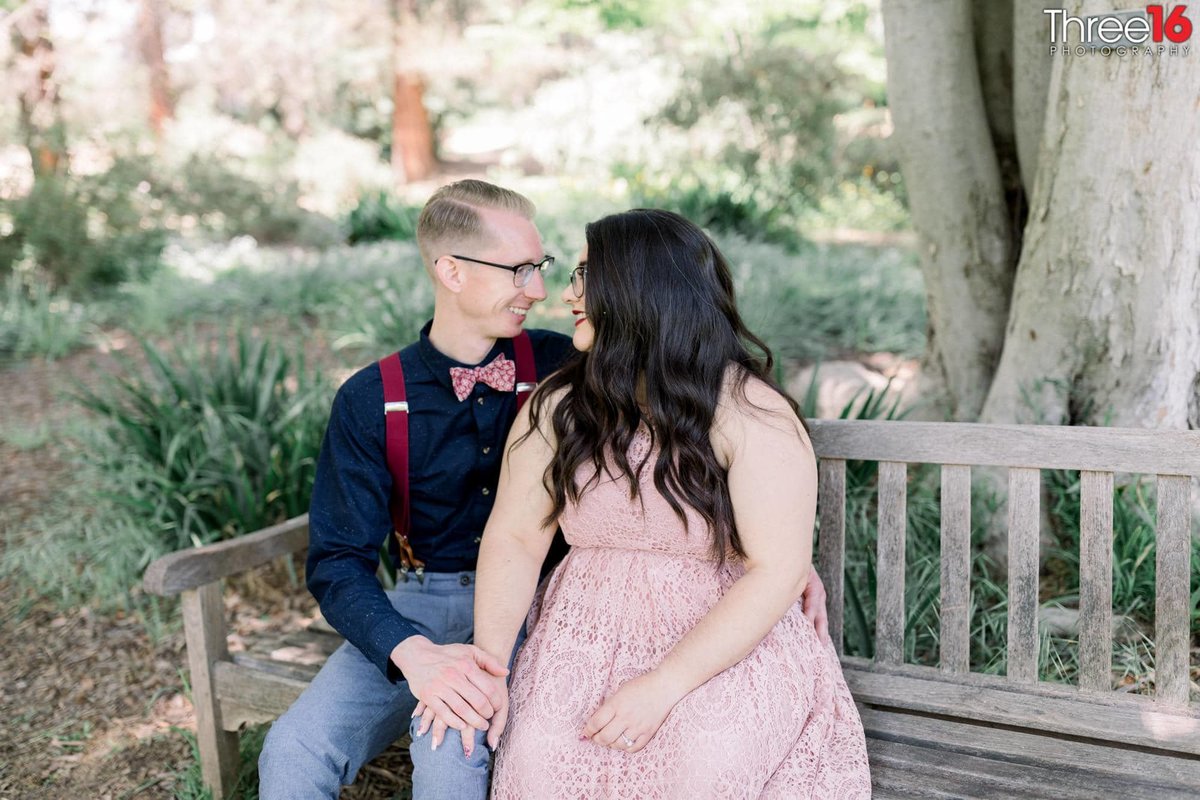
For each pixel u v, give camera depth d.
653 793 1.74
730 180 11.38
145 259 8.97
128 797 2.66
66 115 10.25
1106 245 2.85
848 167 11.57
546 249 8.41
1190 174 2.68
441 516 2.22
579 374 2.00
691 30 13.12
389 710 2.03
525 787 1.77
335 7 14.70
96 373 6.53
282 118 17.67
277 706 2.36
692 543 1.90
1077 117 2.78
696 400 1.84
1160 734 1.91
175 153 11.05
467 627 2.23
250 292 8.10
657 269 1.88
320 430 4.08
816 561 2.84
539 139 16.66
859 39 11.49
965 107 3.54
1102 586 2.01
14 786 2.73
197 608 2.42
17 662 3.41
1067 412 3.04
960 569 2.13
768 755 1.77
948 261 3.73
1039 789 1.84
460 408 2.17
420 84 18.36
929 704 2.09
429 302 6.98
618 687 1.83
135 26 14.73
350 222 11.01
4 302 7.93
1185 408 2.91
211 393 4.25
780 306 6.40
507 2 15.20
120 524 3.99
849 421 2.21
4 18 9.82
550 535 2.05
